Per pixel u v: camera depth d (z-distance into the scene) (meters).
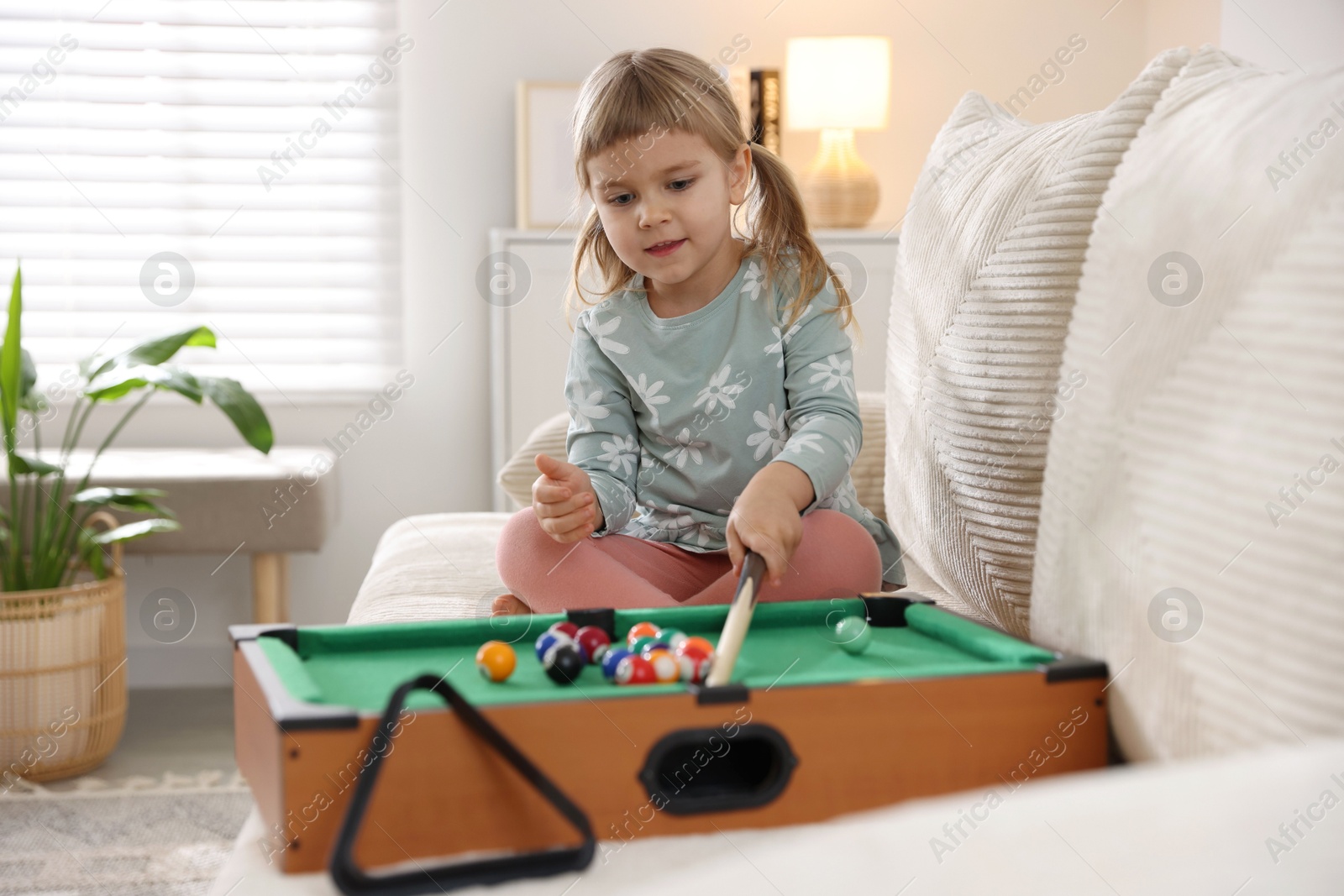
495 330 2.43
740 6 2.71
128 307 2.57
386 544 1.62
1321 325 0.56
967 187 1.10
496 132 2.66
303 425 2.65
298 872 0.56
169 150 2.56
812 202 2.53
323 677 0.74
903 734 0.64
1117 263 0.77
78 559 1.96
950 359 1.03
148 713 2.19
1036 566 0.82
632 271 1.27
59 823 1.54
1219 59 0.82
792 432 1.13
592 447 1.20
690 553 1.15
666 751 0.61
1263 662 0.56
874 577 1.00
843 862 0.31
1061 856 0.29
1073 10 2.79
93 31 2.52
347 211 2.63
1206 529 0.61
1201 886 0.27
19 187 2.52
